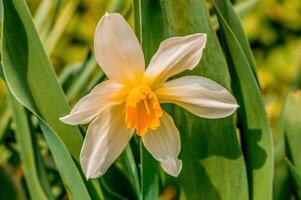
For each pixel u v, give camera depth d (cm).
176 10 49
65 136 50
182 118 51
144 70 48
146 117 48
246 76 50
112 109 48
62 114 50
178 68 47
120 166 55
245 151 52
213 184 52
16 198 52
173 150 49
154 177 50
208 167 51
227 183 52
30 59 49
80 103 46
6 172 51
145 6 48
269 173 51
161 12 49
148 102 48
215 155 51
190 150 51
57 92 50
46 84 49
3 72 48
